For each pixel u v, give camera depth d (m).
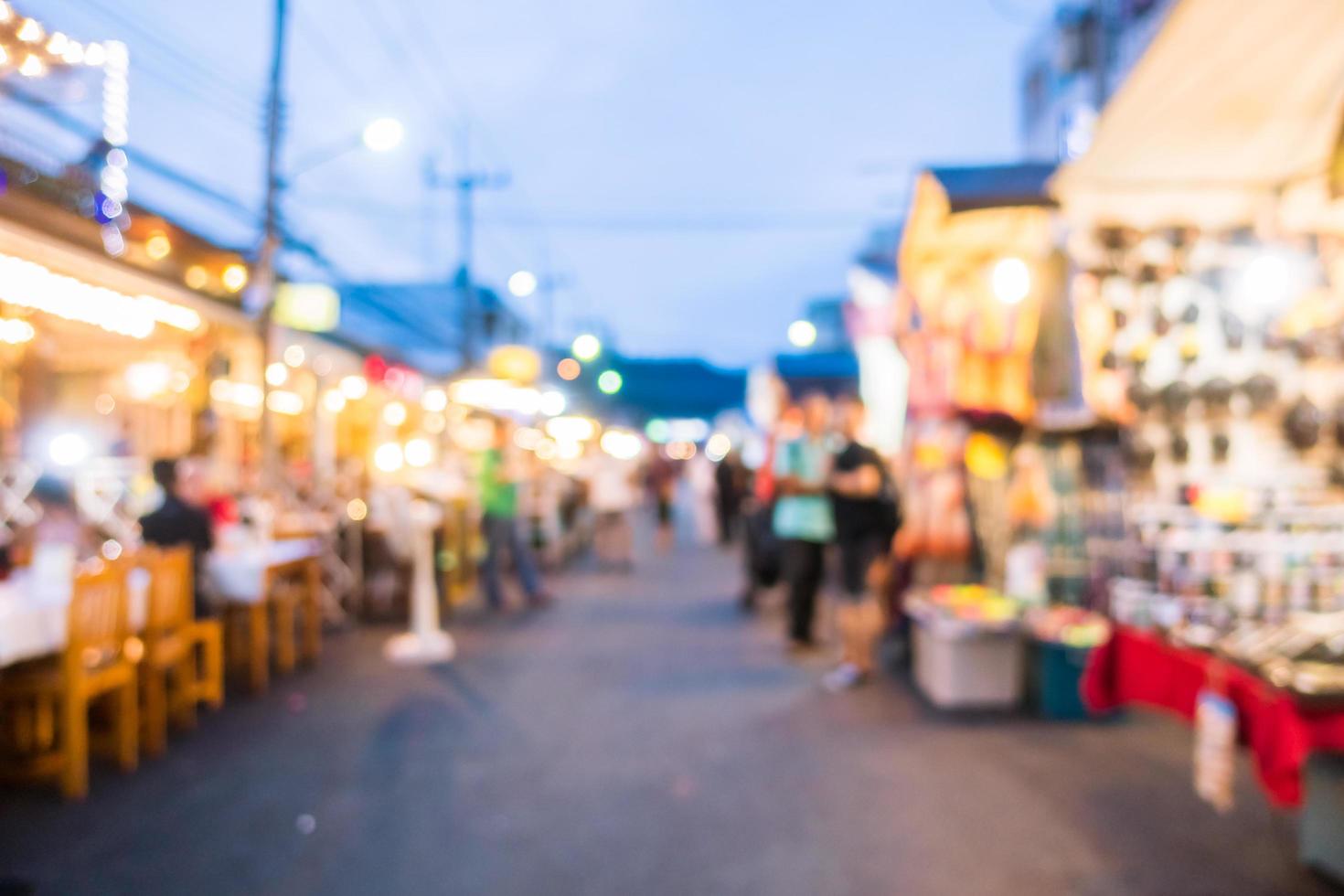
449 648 8.47
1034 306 6.75
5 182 5.92
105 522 8.95
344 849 4.14
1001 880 3.80
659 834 4.29
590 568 15.95
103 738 5.35
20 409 9.66
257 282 9.98
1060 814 4.50
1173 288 4.60
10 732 5.19
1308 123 3.97
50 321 8.55
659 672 7.70
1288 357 4.38
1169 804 4.63
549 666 7.98
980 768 5.19
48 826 4.43
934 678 6.62
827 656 8.27
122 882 3.81
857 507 7.18
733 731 5.94
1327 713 3.10
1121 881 3.78
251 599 7.09
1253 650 3.43
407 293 27.30
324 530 10.26
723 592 12.66
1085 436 5.73
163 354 10.22
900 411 9.47
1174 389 4.54
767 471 10.77
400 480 10.56
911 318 7.48
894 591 7.94
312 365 12.49
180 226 8.80
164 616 5.75
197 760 5.42
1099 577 6.02
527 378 11.71
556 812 4.57
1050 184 4.64
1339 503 4.11
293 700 6.81
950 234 6.79
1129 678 4.15
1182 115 3.97
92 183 6.44
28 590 5.36
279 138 10.10
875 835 4.26
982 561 7.04
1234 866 3.92
